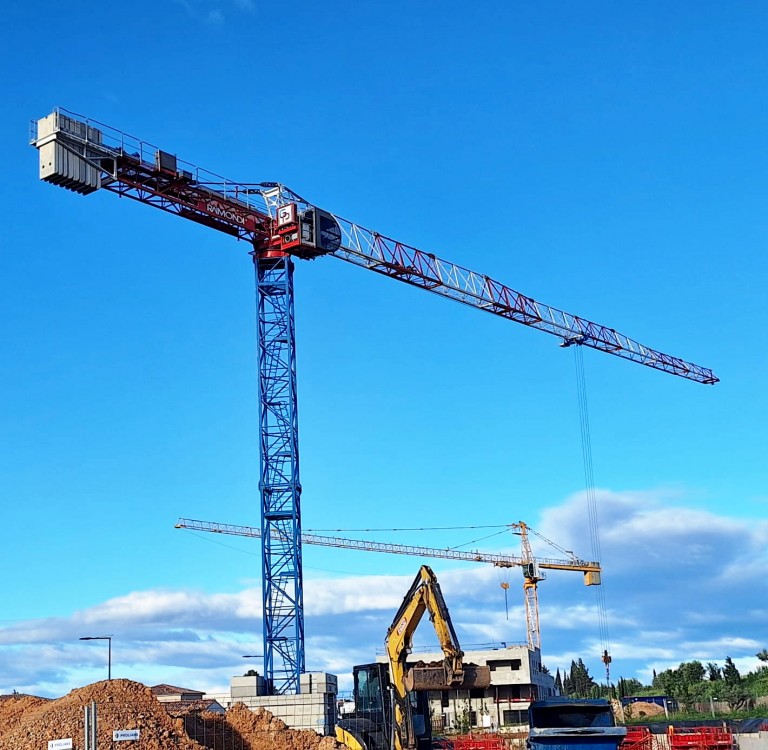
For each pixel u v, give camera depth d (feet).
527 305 489.26
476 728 456.45
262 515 325.62
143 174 310.04
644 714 451.94
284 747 224.33
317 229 346.33
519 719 479.82
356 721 207.31
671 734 255.09
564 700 186.60
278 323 343.05
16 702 252.42
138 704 208.13
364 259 402.31
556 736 176.86
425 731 209.46
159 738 192.54
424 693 213.87
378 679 207.31
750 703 461.37
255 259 348.38
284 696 261.03
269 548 322.75
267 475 329.52
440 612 190.80
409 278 424.46
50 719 196.95
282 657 311.06
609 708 182.19
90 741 139.85
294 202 343.87
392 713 194.80
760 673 615.57
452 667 188.44
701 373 607.37
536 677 512.63
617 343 552.00
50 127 286.05
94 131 295.69
